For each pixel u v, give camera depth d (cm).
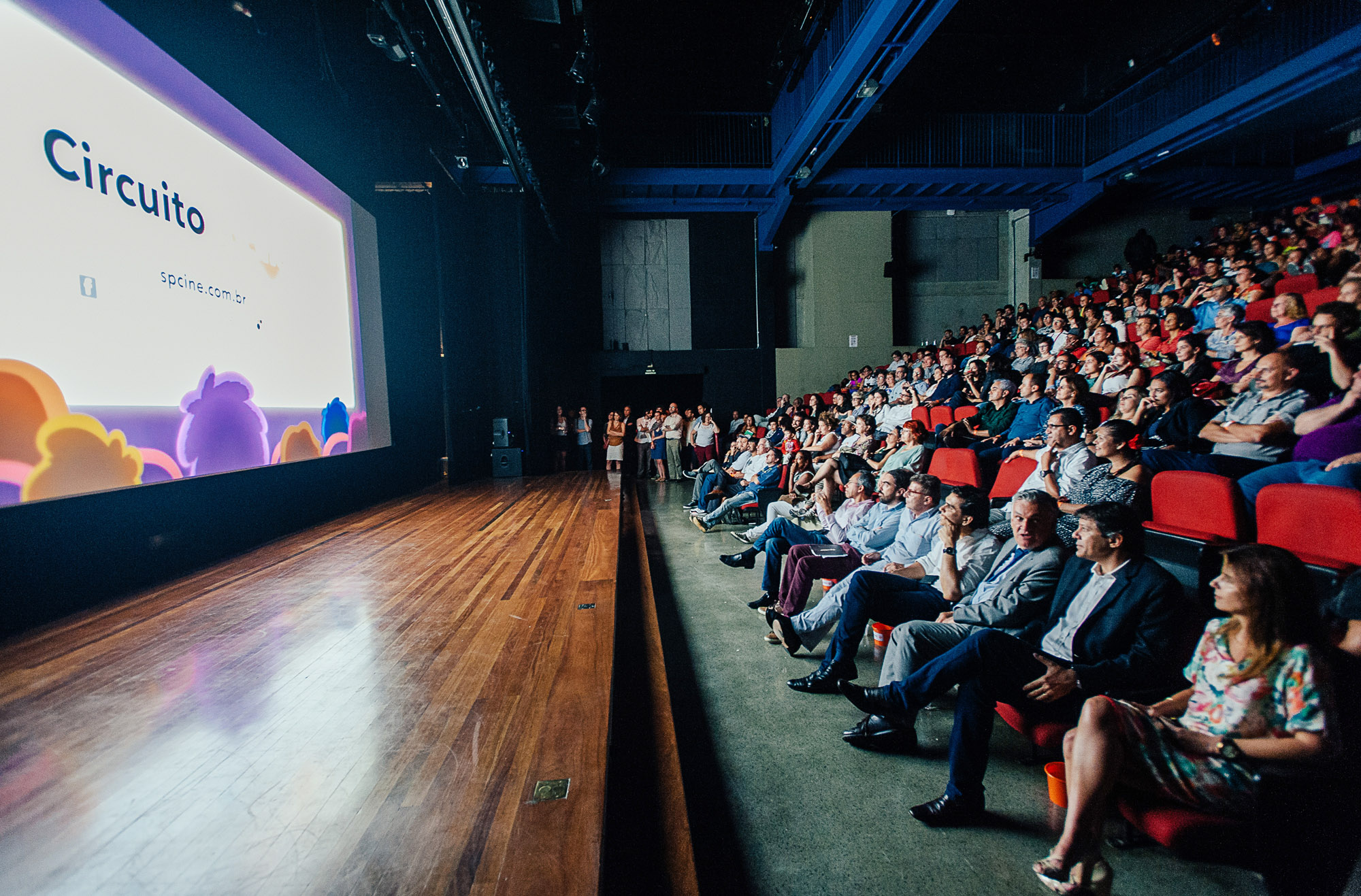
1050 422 277
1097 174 893
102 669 179
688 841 139
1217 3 730
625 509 634
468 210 807
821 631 254
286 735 140
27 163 212
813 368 1078
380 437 558
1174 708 134
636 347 1062
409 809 112
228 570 300
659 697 219
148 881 94
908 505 274
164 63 281
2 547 205
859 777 172
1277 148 932
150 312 269
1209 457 254
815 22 652
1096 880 123
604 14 791
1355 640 113
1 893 92
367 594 258
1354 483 190
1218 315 397
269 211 371
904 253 1112
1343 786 109
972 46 923
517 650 193
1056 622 175
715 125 884
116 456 251
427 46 450
